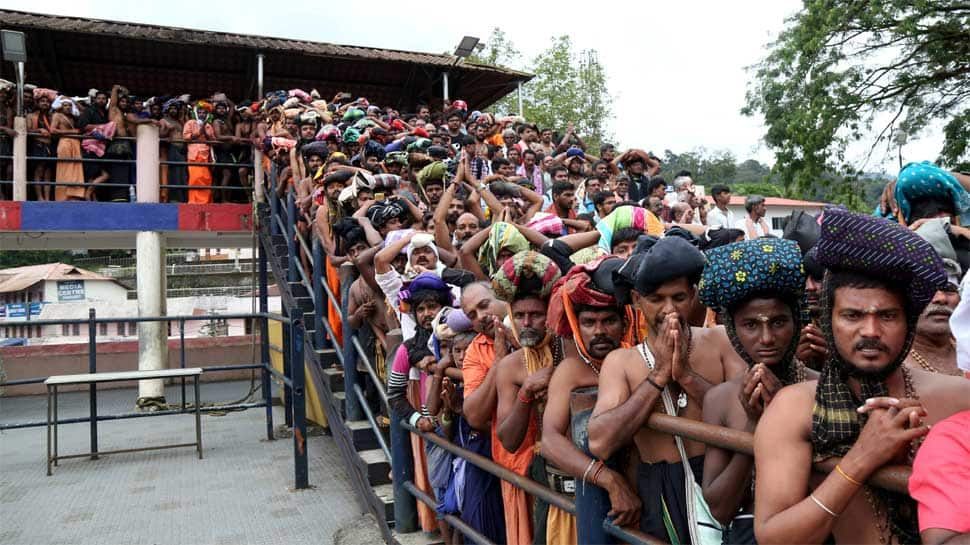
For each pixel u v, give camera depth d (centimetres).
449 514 370
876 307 138
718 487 182
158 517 563
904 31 1462
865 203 1791
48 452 693
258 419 948
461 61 1512
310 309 736
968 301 150
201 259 3625
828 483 137
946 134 1655
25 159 992
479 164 909
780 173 1730
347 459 557
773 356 176
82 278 2823
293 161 850
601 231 393
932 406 145
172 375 750
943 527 120
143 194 1052
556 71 2430
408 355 414
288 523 543
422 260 462
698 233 469
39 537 524
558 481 262
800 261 173
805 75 1620
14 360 1291
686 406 211
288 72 1510
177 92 1582
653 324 210
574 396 230
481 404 303
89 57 1380
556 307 248
